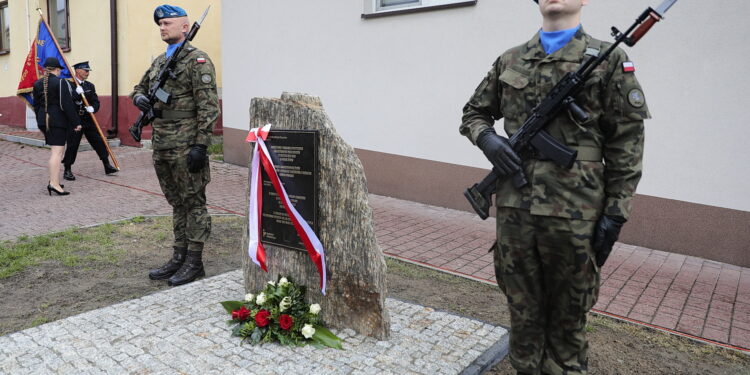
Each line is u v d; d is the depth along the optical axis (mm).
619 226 2217
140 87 4422
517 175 2340
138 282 4445
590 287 2346
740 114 5074
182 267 4402
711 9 5121
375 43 7805
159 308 3682
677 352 3418
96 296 4129
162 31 4207
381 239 5836
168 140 4168
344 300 3371
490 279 4695
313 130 3322
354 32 8039
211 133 4164
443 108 7172
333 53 8367
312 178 3324
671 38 5371
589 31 5867
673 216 5551
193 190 4262
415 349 3168
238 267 4863
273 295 3375
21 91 9508
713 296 4398
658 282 4699
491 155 2383
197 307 3703
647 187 5684
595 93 2199
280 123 3514
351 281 3301
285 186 3459
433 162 7367
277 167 3488
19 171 9867
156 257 5098
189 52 4152
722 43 5094
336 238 3324
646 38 5520
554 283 2418
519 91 2379
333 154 3283
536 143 2295
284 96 3543
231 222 6434
